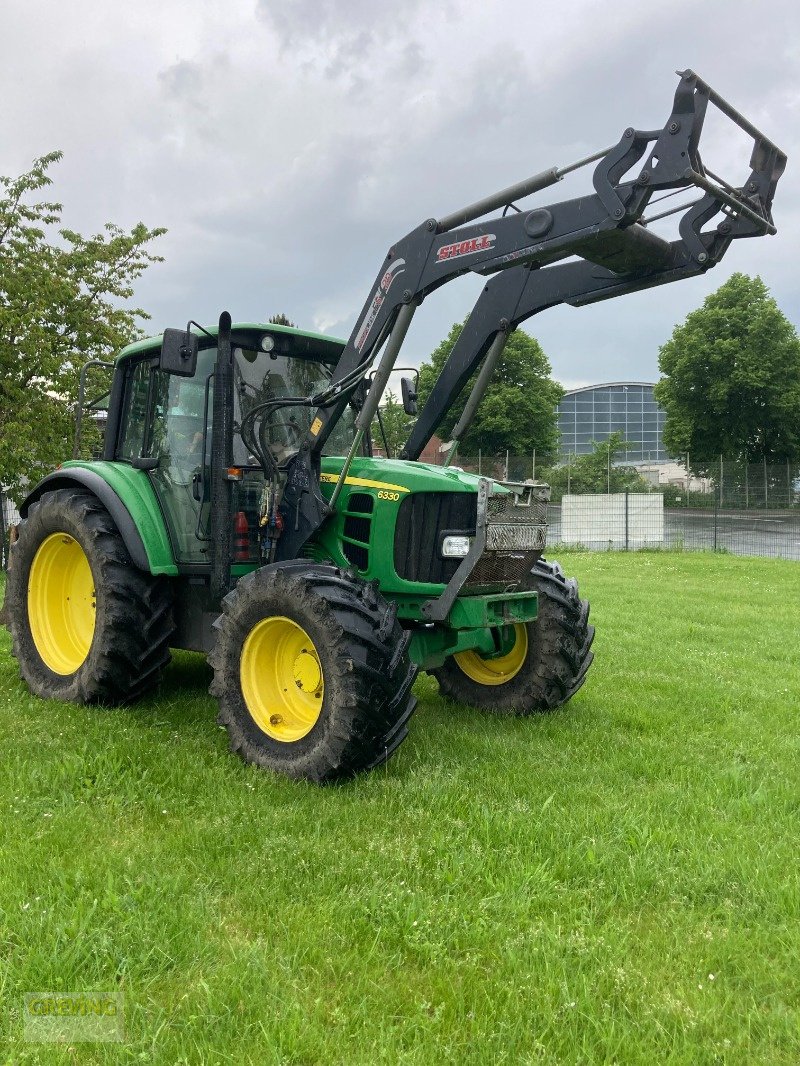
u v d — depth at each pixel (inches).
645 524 973.2
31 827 135.6
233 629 173.8
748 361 1820.9
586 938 108.7
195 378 204.5
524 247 168.6
